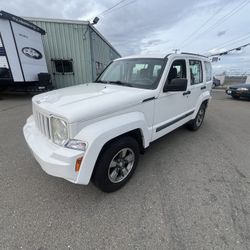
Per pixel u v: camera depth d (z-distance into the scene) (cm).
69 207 214
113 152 220
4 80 816
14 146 366
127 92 253
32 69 913
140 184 259
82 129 189
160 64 296
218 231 185
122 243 172
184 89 271
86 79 1242
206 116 681
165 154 351
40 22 1091
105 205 218
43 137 223
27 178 265
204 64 438
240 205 221
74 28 1134
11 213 203
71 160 181
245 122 596
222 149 378
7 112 636
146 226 190
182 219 200
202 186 257
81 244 170
